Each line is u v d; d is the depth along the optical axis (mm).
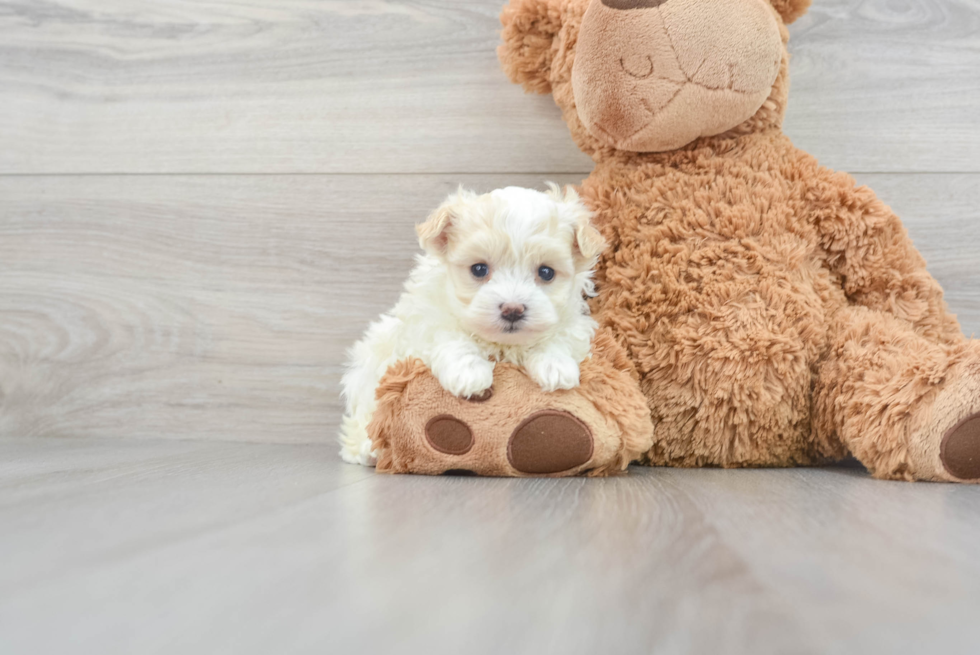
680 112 1406
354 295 1890
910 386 1256
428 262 1459
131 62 1934
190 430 1916
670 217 1491
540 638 464
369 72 1875
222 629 479
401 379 1300
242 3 1902
